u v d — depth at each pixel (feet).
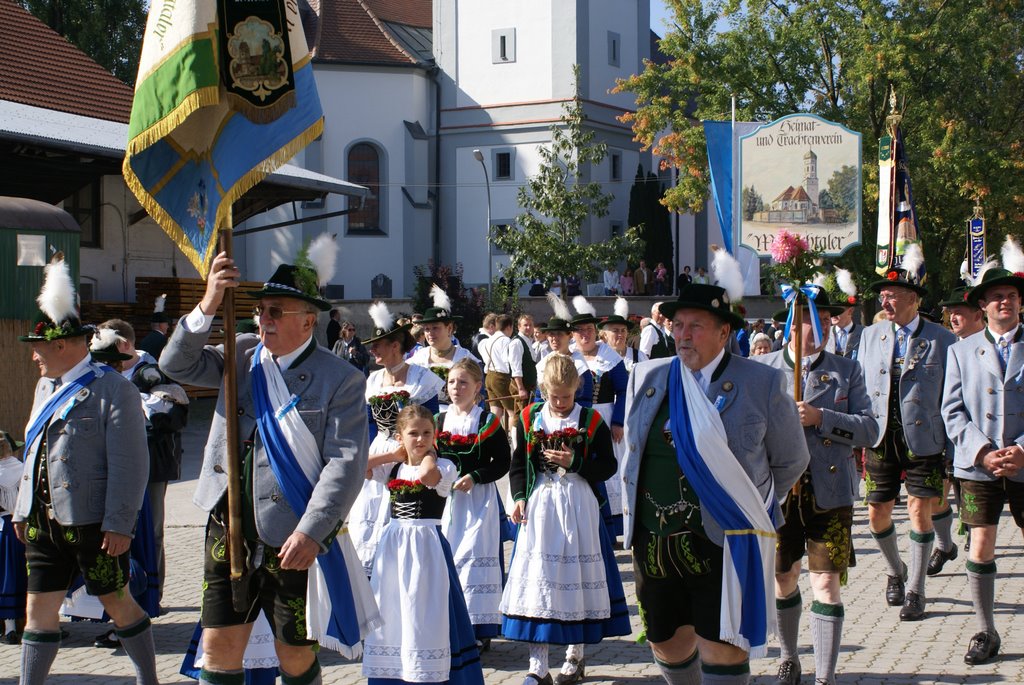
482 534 23.13
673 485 15.75
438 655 18.67
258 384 15.49
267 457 15.21
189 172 16.26
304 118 15.72
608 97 151.12
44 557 19.03
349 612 15.74
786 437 15.65
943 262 108.17
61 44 93.15
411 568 18.80
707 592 15.65
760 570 15.35
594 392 31.78
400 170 146.61
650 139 111.24
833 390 20.47
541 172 112.06
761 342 42.65
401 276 146.30
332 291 143.13
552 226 112.57
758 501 15.39
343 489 14.89
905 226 35.22
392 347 25.30
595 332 32.24
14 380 43.70
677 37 106.83
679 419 15.57
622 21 153.07
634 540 16.22
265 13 15.64
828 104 104.88
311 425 15.24
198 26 15.30
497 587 23.11
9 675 22.26
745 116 104.42
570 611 21.01
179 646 24.25
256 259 138.92
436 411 25.41
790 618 20.58
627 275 133.90
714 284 16.06
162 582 26.63
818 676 19.92
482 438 22.79
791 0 105.19
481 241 149.48
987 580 22.41
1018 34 107.45
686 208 113.09
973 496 22.61
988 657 22.30
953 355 23.56
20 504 19.13
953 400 23.29
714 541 15.46
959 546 34.76
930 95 100.68
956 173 98.48
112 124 86.28
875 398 26.32
